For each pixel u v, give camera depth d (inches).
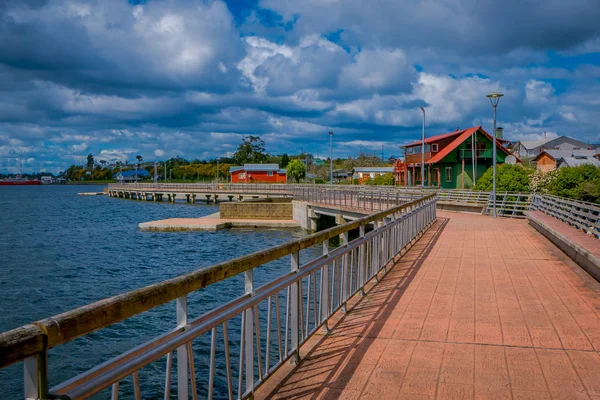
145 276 781.3
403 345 208.4
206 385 347.6
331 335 221.6
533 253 460.4
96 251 1039.0
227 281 652.1
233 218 1627.7
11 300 625.9
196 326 113.0
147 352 94.9
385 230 359.9
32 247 1103.6
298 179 4042.8
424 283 331.6
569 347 205.9
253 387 147.6
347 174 4471.0
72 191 5851.4
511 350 202.4
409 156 2301.9
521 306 272.8
